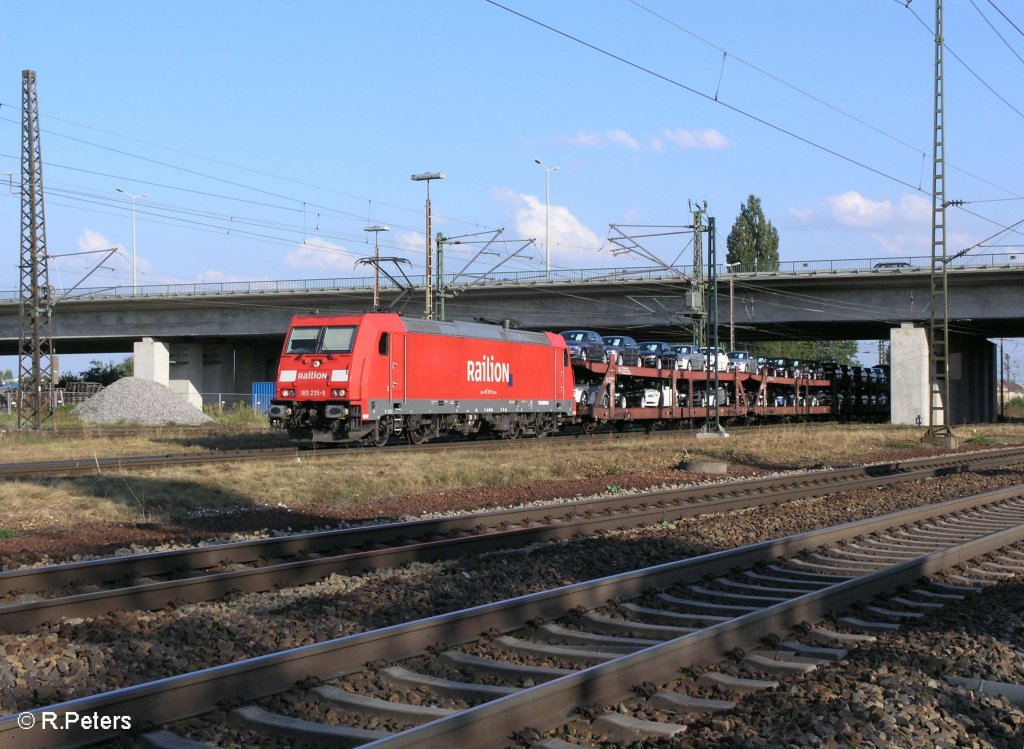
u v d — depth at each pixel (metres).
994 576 11.41
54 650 7.85
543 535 13.96
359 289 63.06
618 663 6.75
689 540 13.95
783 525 15.62
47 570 10.35
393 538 13.75
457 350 31.41
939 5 36.41
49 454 29.05
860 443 38.22
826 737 5.86
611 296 60.16
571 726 6.17
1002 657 7.89
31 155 44.75
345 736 5.95
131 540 14.00
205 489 18.97
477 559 12.11
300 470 21.52
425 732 5.41
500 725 5.85
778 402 55.44
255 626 8.65
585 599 9.46
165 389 53.12
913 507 18.22
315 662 7.04
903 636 8.55
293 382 28.22
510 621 8.61
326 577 11.16
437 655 7.67
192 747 5.80
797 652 7.94
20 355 44.81
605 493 20.59
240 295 64.75
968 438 43.41
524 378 34.78
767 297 58.12
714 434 37.12
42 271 45.22
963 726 6.26
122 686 7.06
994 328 65.25
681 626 9.03
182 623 8.62
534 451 27.86
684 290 58.03
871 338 79.75
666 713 6.49
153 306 66.81
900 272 53.03
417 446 29.09
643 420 44.00
